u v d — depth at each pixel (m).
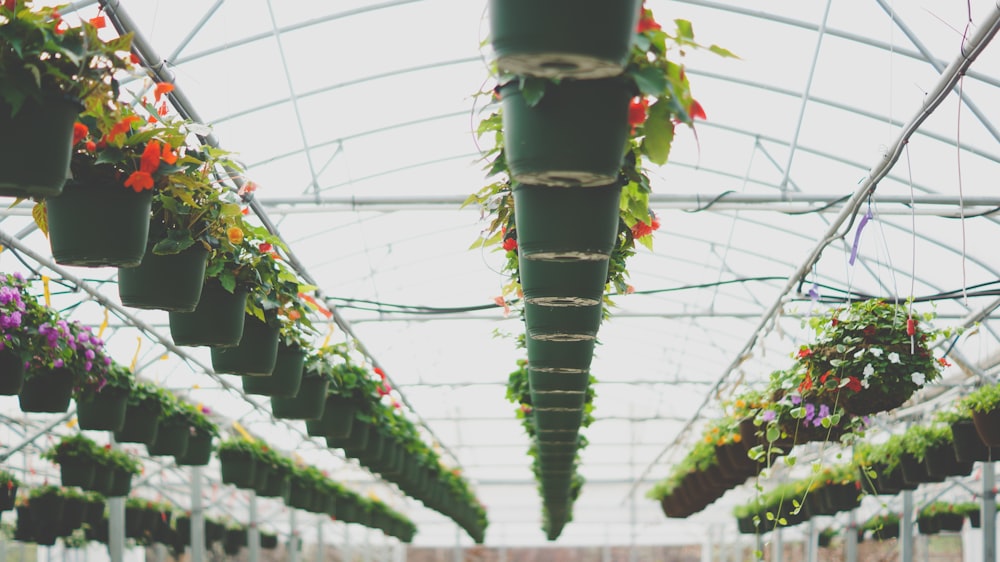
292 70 7.15
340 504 16.25
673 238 10.56
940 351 10.09
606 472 24.36
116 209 3.27
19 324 5.44
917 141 7.22
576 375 5.61
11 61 2.76
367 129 8.05
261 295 4.43
